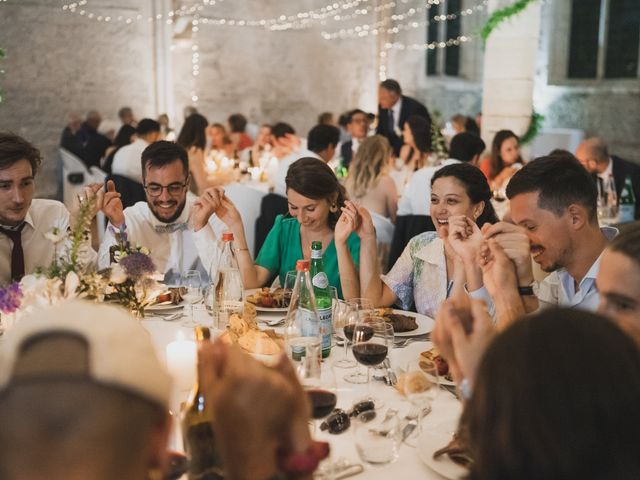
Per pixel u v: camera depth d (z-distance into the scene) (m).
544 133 10.03
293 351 1.69
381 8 11.31
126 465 0.63
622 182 5.10
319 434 1.44
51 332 0.65
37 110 8.72
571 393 0.69
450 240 2.03
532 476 0.70
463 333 1.08
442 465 1.27
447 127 9.58
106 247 2.55
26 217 2.64
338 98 11.30
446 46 11.88
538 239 1.83
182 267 2.97
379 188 4.41
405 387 1.40
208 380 0.88
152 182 2.85
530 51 7.11
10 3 8.35
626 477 0.68
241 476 0.87
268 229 4.41
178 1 9.52
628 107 10.22
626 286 1.12
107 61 9.08
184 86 9.84
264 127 7.91
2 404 0.60
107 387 0.62
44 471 0.60
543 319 0.74
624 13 10.23
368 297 2.43
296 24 10.66
